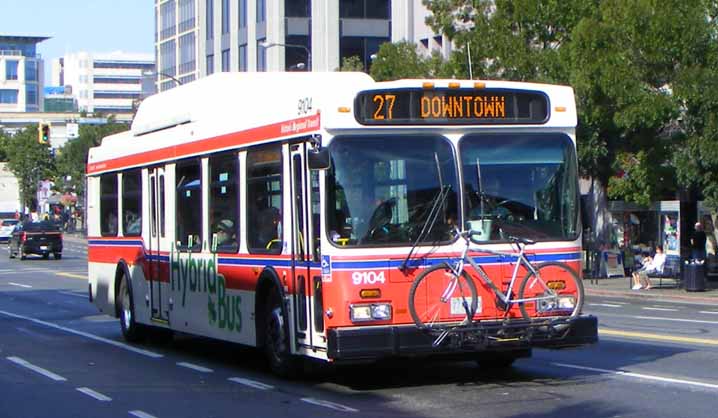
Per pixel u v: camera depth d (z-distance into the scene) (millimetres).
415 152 12547
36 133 110875
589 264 39594
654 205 37125
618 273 40031
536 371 14594
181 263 17109
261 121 14195
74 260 59500
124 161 19922
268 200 13961
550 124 13055
